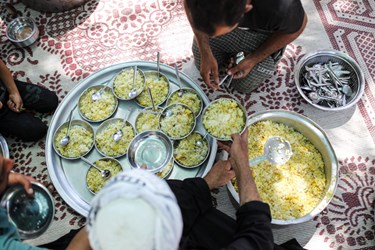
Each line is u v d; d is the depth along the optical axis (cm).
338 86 204
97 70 216
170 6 236
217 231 153
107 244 92
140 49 228
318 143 183
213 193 196
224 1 117
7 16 241
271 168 184
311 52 206
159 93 200
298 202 178
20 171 203
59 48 230
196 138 188
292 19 148
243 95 214
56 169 188
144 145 187
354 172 199
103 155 188
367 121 208
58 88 221
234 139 160
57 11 237
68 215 192
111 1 239
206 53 179
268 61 192
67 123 194
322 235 188
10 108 195
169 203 99
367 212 191
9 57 230
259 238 127
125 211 93
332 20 231
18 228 147
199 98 197
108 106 198
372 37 226
